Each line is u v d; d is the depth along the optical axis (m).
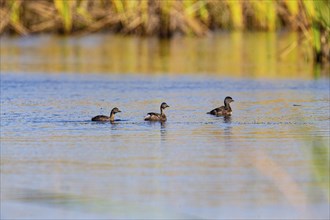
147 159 23.08
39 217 18.47
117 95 34.72
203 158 23.14
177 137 25.83
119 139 25.56
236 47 54.25
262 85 37.75
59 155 23.52
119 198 19.66
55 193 19.98
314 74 41.34
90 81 39.03
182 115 29.78
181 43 57.12
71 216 18.52
